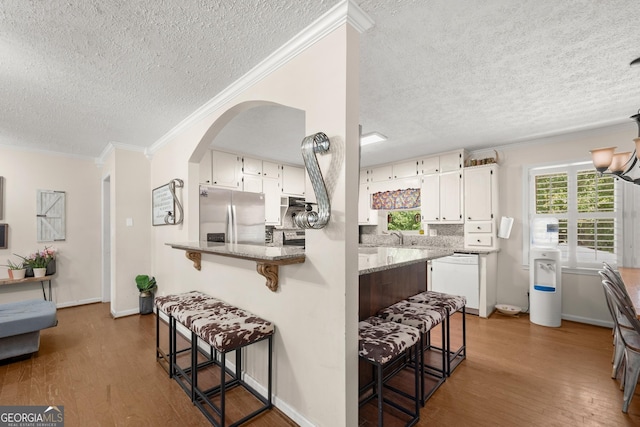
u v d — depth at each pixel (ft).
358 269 5.16
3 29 4.94
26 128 9.98
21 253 12.22
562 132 11.17
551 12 4.76
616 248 10.69
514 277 12.75
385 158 15.39
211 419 5.53
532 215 12.37
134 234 12.30
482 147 13.29
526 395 6.45
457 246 14.44
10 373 7.35
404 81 7.11
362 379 6.21
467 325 11.05
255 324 5.88
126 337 9.77
